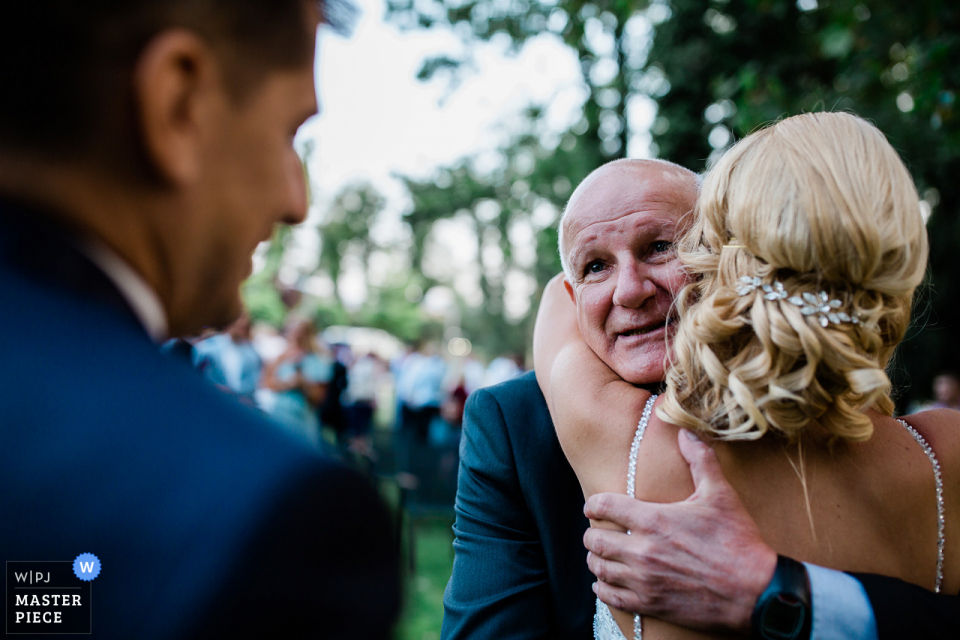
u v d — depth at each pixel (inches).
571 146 444.1
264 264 787.4
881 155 40.3
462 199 660.7
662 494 41.6
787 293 38.6
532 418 58.1
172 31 20.3
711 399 41.0
